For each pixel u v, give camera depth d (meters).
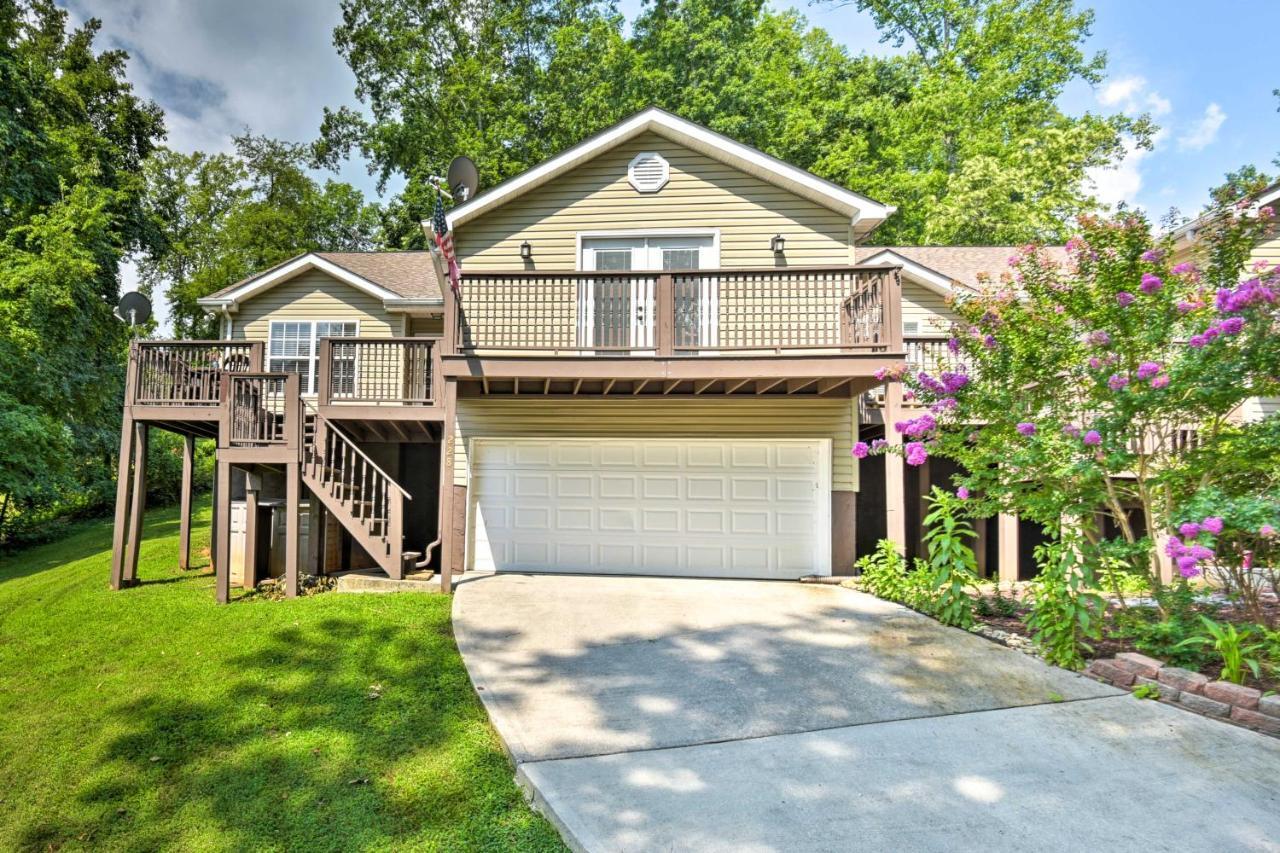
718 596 7.34
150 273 28.30
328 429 7.86
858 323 7.49
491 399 8.88
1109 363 5.11
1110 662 4.59
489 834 3.02
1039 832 2.85
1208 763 3.41
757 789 3.23
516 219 9.03
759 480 8.70
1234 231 5.19
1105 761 3.45
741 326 8.36
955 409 5.95
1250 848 2.73
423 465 10.34
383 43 22.70
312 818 3.19
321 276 10.98
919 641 5.55
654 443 8.78
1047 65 23.83
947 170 23.97
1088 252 5.39
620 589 7.69
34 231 13.69
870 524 10.03
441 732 3.97
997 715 4.04
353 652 5.31
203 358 8.35
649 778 3.34
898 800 3.11
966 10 24.66
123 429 7.96
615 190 9.04
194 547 10.71
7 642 5.79
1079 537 5.12
